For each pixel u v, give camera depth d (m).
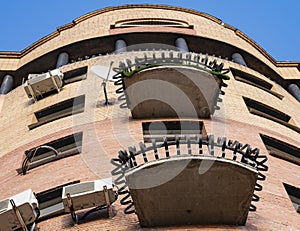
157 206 11.95
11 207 12.97
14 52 35.75
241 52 32.97
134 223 12.56
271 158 18.27
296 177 17.19
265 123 22.64
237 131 19.95
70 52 31.81
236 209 12.08
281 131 22.45
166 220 12.10
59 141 19.59
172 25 34.62
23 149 19.97
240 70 29.34
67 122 21.42
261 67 33.72
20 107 25.67
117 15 37.59
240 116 22.16
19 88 29.81
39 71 33.06
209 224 12.14
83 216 13.53
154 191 11.77
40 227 13.73
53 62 32.34
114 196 13.31
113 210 13.49
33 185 16.30
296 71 36.41
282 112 25.41
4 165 19.12
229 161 11.58
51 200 15.81
